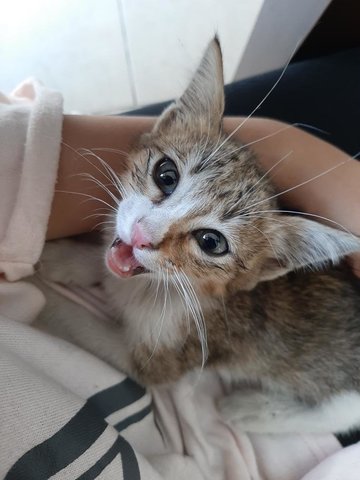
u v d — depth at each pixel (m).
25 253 0.12
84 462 0.10
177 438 0.15
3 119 0.12
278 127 0.17
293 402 0.18
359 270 0.18
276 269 0.15
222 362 0.17
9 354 0.10
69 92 0.30
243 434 0.17
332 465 0.15
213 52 0.14
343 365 0.18
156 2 0.32
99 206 0.15
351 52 0.22
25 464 0.09
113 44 0.31
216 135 0.15
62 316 0.15
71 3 0.32
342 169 0.16
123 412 0.14
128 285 0.16
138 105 0.30
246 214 0.15
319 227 0.14
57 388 0.11
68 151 0.14
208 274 0.15
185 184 0.14
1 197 0.12
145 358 0.16
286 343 0.17
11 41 0.31
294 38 0.21
